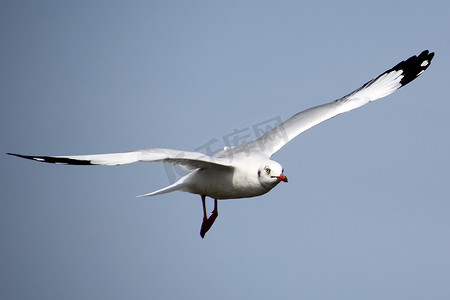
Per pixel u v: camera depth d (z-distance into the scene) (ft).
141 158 35.63
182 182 40.45
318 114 46.52
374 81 49.83
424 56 51.08
